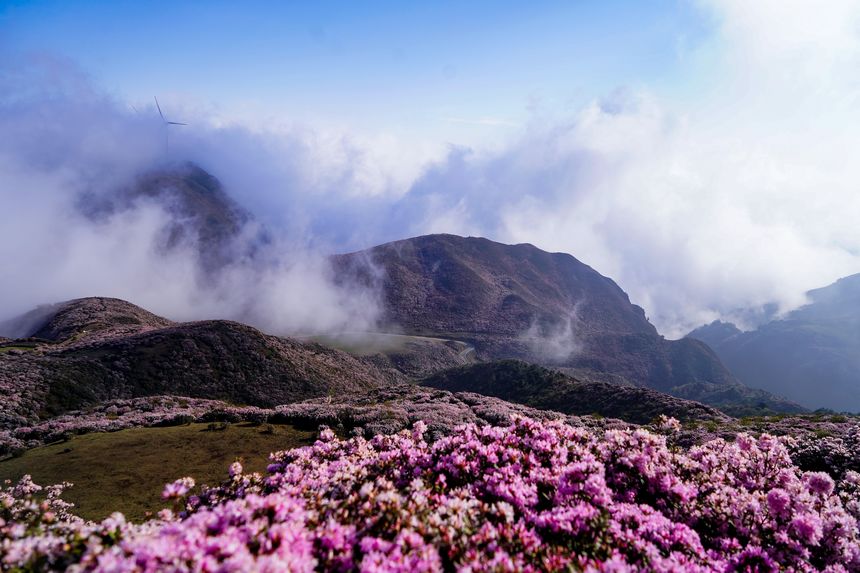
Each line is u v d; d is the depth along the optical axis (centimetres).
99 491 2056
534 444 957
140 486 2106
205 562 423
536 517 687
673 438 2139
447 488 820
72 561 529
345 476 820
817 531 784
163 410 4906
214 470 2286
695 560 689
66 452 2578
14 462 2478
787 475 1009
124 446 2648
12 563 516
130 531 584
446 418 3247
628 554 647
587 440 1044
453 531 586
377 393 5828
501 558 536
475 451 905
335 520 597
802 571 745
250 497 575
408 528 575
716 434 2569
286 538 496
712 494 911
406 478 864
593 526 662
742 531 827
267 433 2884
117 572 430
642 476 928
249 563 424
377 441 1137
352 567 509
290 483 910
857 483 1152
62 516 1625
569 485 789
